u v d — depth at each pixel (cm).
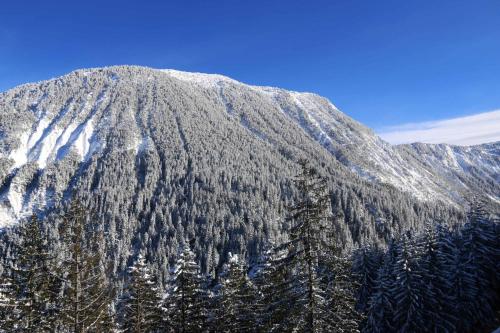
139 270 3475
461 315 4478
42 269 2603
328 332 1842
